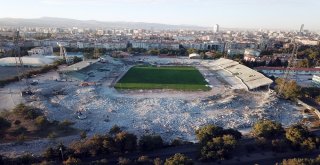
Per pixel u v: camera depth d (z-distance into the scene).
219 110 158.62
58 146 99.56
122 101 169.38
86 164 90.50
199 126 134.75
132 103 166.75
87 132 123.31
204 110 157.75
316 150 107.50
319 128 132.12
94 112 149.50
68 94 179.75
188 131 129.38
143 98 176.50
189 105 164.62
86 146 97.25
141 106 162.00
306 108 165.00
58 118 137.25
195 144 109.56
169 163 85.25
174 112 153.50
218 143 99.25
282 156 102.38
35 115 131.00
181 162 85.50
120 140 100.31
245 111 157.75
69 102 164.00
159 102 168.62
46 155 95.19
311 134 110.69
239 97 181.50
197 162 96.31
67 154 95.88
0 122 116.81
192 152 103.69
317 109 160.12
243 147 106.50
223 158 95.62
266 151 105.25
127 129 129.00
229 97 180.62
